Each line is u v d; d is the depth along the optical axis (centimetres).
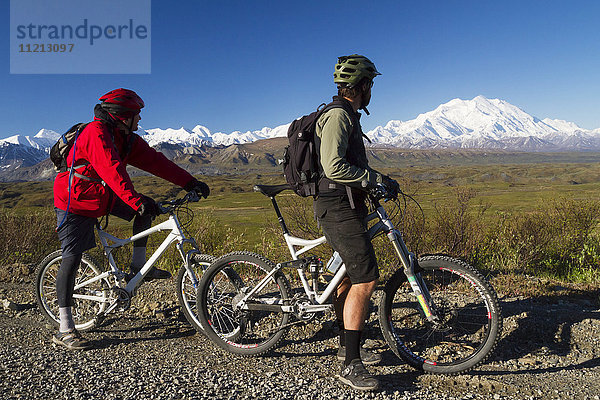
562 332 360
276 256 602
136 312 443
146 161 381
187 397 262
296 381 293
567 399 268
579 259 694
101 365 313
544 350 340
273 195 334
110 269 388
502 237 721
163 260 656
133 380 285
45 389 267
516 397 271
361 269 287
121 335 387
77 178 351
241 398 264
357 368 285
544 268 714
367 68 287
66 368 304
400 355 312
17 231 828
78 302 420
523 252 711
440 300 331
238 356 339
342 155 271
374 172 283
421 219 628
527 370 309
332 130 271
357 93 290
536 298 460
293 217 634
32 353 334
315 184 288
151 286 504
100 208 362
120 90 355
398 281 313
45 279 425
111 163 332
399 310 384
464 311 341
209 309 359
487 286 290
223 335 350
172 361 327
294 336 374
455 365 298
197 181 391
